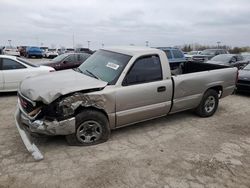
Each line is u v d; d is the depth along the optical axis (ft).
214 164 13.44
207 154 14.53
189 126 18.86
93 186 11.19
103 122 15.02
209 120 20.42
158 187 11.32
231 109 24.02
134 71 15.96
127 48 17.99
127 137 16.42
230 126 19.22
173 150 14.88
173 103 17.98
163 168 12.86
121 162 13.25
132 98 15.71
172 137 16.74
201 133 17.62
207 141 16.33
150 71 16.70
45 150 14.25
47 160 13.19
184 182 11.76
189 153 14.57
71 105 13.69
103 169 12.53
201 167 13.10
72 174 12.03
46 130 13.44
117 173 12.24
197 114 20.94
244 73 30.55
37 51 135.33
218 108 24.20
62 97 13.76
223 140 16.58
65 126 13.70
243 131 18.28
